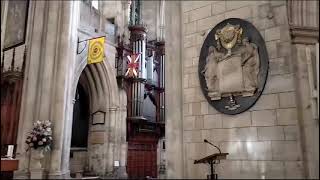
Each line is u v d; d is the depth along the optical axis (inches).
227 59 303.3
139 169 665.6
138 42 696.4
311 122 264.2
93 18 628.4
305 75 276.1
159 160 721.0
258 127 281.1
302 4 294.0
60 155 398.6
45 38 433.4
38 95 414.3
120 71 659.4
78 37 570.9
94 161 626.2
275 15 290.5
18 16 482.6
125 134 644.7
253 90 285.6
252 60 290.5
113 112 637.9
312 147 259.6
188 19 340.8
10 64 469.1
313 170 255.8
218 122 302.8
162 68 775.7
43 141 374.6
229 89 297.4
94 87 652.1
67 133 418.9
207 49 318.0
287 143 265.1
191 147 310.3
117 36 679.7
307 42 283.6
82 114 663.1
